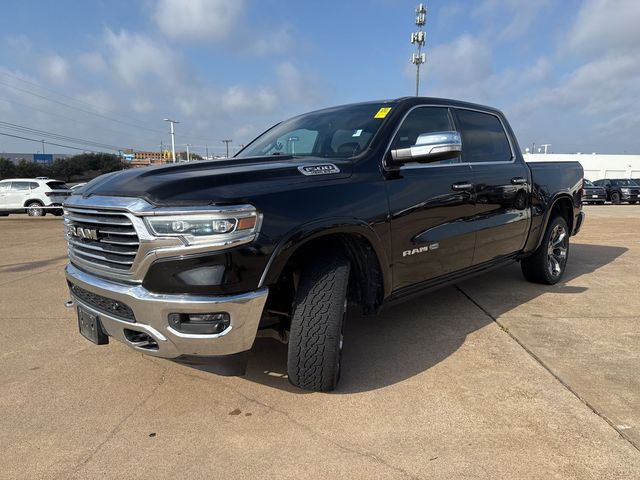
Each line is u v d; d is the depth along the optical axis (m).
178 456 2.27
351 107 3.87
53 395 2.90
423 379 3.03
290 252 2.49
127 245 2.44
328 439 2.39
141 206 2.35
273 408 2.70
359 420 2.56
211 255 2.29
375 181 3.06
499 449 2.29
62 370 3.26
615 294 4.96
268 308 2.74
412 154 3.05
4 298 5.18
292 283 2.84
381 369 3.18
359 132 3.40
